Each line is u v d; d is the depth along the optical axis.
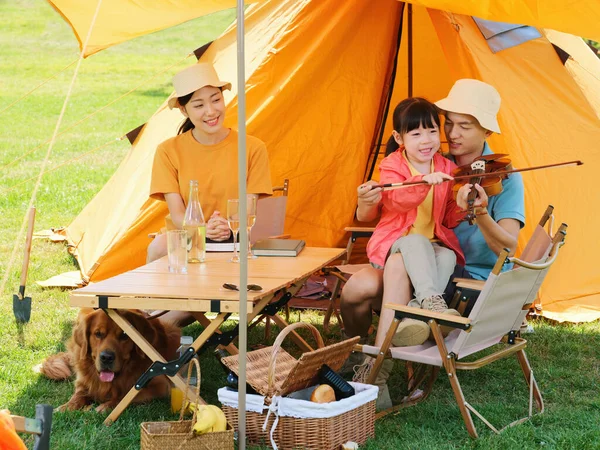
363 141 5.92
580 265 5.70
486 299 3.49
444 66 6.80
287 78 5.68
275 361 3.49
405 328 3.62
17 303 5.30
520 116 5.62
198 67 4.58
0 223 8.18
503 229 4.13
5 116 15.66
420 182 4.00
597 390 4.29
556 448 3.47
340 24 5.70
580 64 6.20
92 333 3.88
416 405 3.99
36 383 4.30
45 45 22.67
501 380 4.43
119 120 15.70
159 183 4.68
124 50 22.53
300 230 6.05
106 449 3.46
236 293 3.51
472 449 3.47
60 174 10.85
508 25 5.81
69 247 7.05
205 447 3.10
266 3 6.44
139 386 3.65
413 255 3.95
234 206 4.18
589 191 5.75
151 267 4.14
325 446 3.29
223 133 4.72
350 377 4.25
